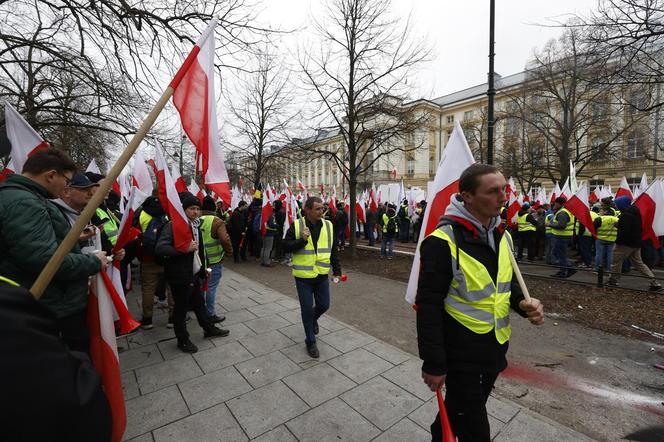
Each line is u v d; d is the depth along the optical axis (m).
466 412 1.55
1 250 1.66
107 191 1.36
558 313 4.91
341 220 10.48
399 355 3.54
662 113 9.94
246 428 2.37
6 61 6.33
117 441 1.74
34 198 1.71
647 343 3.90
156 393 2.82
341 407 2.62
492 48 6.48
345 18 9.06
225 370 3.22
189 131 2.20
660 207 6.32
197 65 2.20
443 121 36.88
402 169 40.12
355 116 9.80
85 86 7.82
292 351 3.63
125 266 4.79
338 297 5.98
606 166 23.55
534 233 9.60
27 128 2.93
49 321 0.73
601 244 7.29
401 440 2.25
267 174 19.31
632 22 5.24
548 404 2.75
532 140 20.34
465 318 1.55
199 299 3.94
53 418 0.63
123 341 3.96
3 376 0.57
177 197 3.42
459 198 1.67
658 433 2.38
